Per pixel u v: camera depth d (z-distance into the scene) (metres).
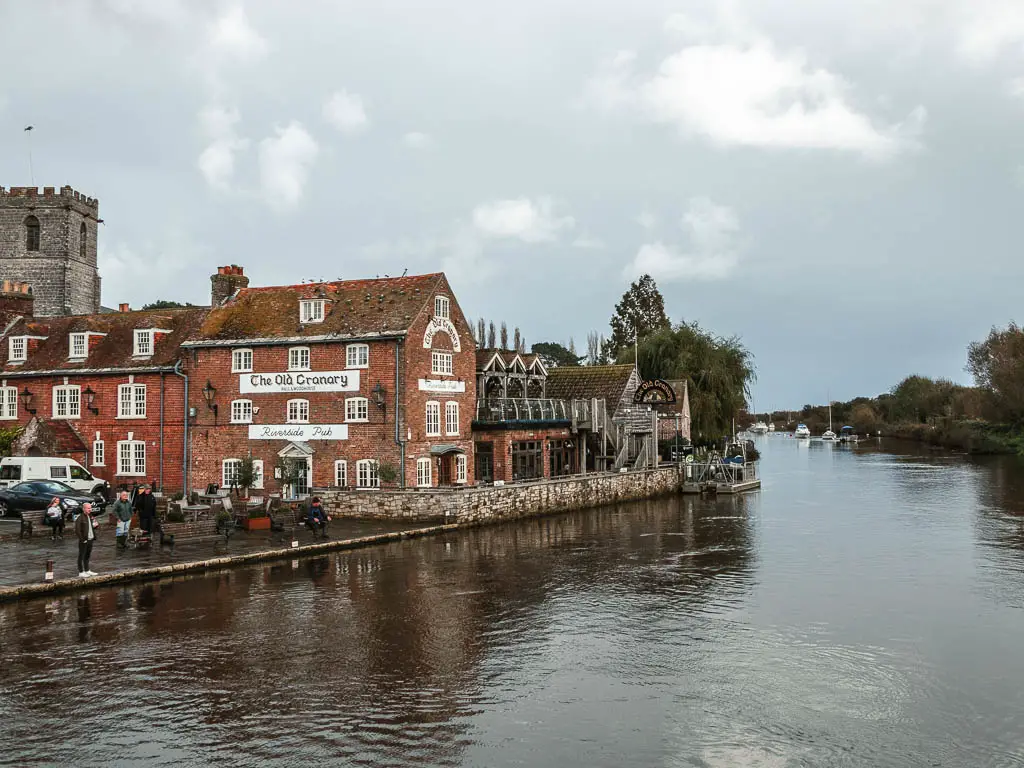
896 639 19.16
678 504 48.19
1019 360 97.31
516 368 50.09
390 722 14.03
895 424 155.62
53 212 69.12
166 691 15.29
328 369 39.84
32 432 42.19
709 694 15.56
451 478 42.28
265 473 40.94
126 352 45.06
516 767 12.42
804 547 31.73
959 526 37.59
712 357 69.06
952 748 13.34
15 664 16.62
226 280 45.78
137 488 29.33
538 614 21.14
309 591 23.16
